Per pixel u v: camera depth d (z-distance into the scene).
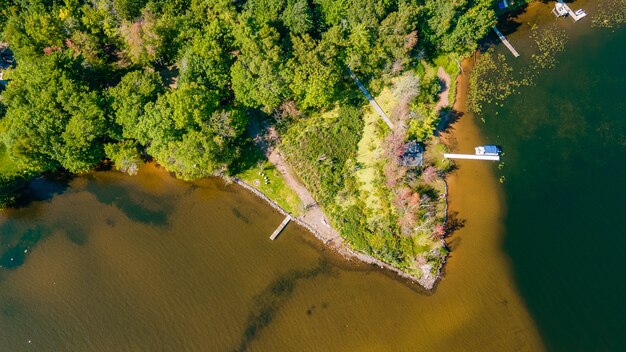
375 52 90.31
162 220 89.19
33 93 83.75
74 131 83.50
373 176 87.75
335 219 85.31
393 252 81.88
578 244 83.50
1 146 94.62
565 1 105.56
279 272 83.75
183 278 84.31
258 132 93.44
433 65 98.00
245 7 92.69
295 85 84.88
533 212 86.25
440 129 93.38
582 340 76.94
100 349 80.06
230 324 80.44
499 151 91.00
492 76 98.38
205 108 83.69
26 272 86.62
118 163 88.88
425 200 84.94
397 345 77.81
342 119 92.19
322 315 80.25
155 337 80.25
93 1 93.38
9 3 96.56
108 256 86.88
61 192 92.56
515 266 82.38
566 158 90.50
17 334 81.88
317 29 92.38
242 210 88.75
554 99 95.88
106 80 94.88
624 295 79.56
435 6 91.81
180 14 93.88
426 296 80.69
